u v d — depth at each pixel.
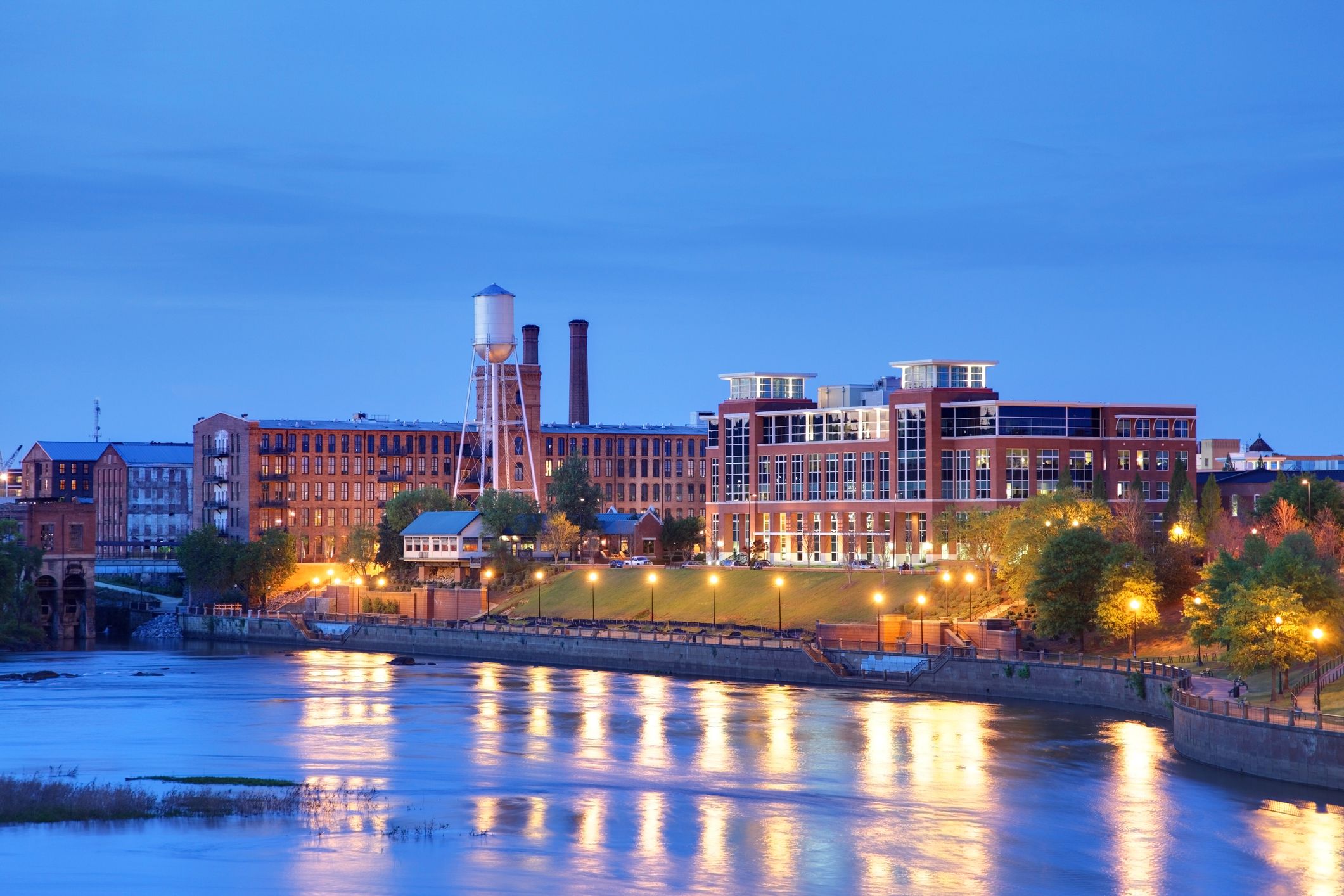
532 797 117.12
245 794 114.94
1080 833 106.00
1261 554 166.62
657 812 111.88
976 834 105.81
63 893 86.94
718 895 90.44
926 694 180.88
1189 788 119.69
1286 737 119.62
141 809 107.50
